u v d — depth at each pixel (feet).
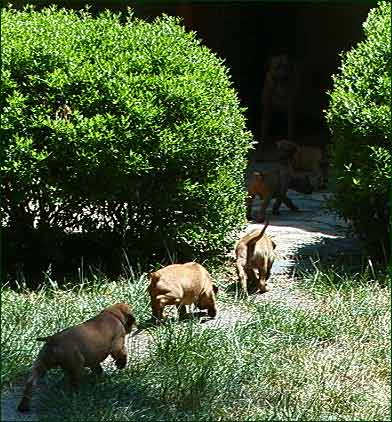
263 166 59.47
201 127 32.73
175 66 33.86
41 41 32.68
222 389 23.71
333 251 37.68
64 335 23.27
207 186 33.45
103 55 33.45
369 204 34.30
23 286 31.58
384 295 31.35
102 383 23.85
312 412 22.82
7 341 25.94
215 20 74.69
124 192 32.99
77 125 31.24
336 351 26.94
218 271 34.68
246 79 76.07
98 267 34.14
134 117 31.83
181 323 28.60
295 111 71.20
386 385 24.82
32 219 33.81
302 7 75.15
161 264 34.35
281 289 32.86
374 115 33.14
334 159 34.94
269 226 42.83
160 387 23.89
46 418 22.07
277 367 25.31
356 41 72.28
